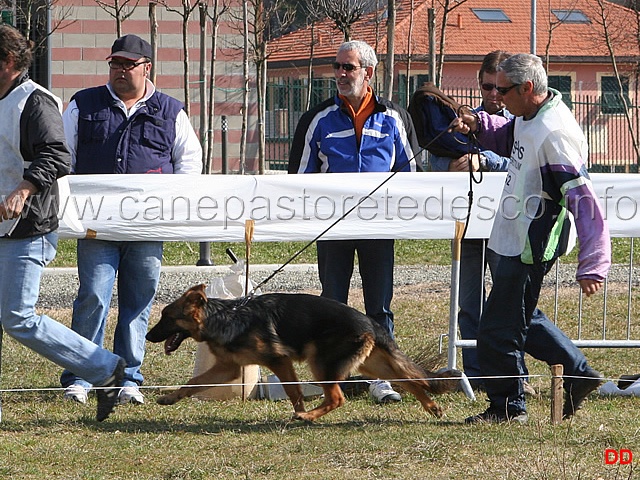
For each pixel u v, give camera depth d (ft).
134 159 33.12
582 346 35.17
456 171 34.55
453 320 33.83
